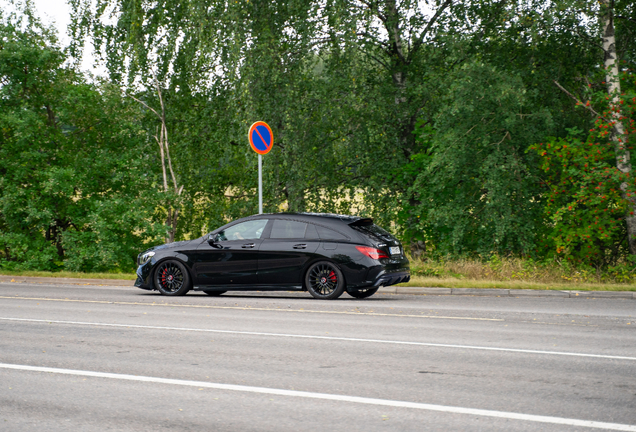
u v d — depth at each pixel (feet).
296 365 21.58
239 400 17.37
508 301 41.50
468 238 64.90
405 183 71.51
